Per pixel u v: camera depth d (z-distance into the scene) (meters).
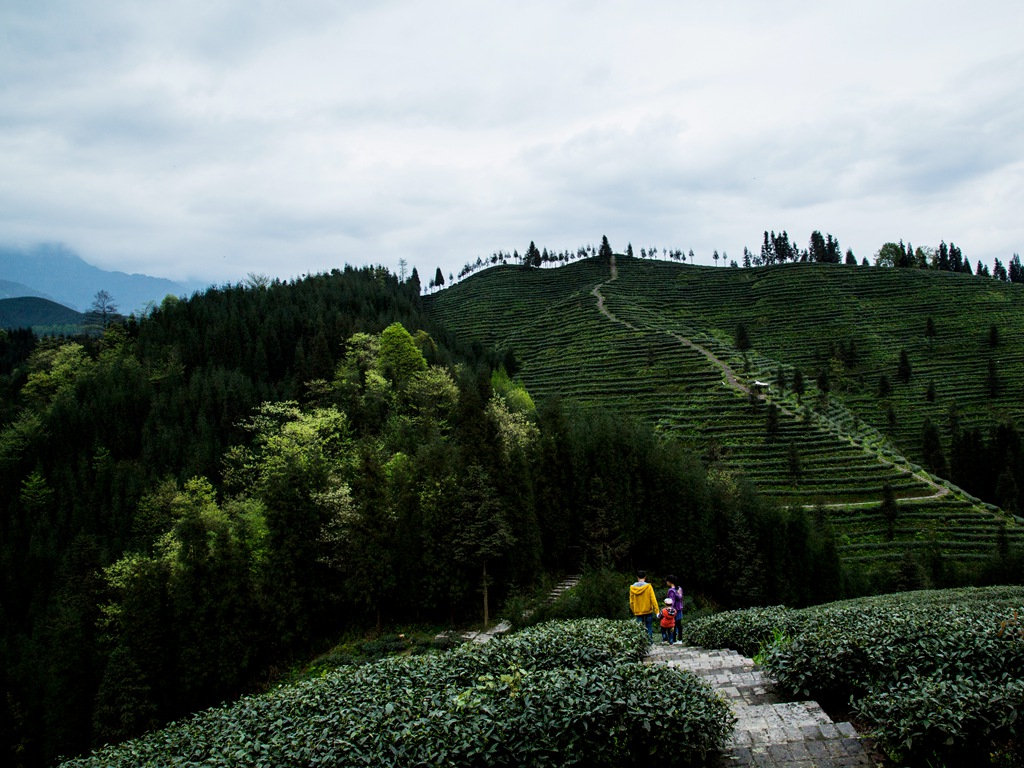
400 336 93.38
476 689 13.17
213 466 79.31
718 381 114.81
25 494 77.31
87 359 108.38
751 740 12.20
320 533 49.81
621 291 192.62
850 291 176.12
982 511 76.50
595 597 42.78
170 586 45.25
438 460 53.59
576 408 99.19
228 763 11.93
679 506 62.75
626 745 11.32
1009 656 12.73
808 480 83.88
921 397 122.75
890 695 12.09
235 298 131.25
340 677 17.20
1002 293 165.88
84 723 42.19
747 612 25.80
